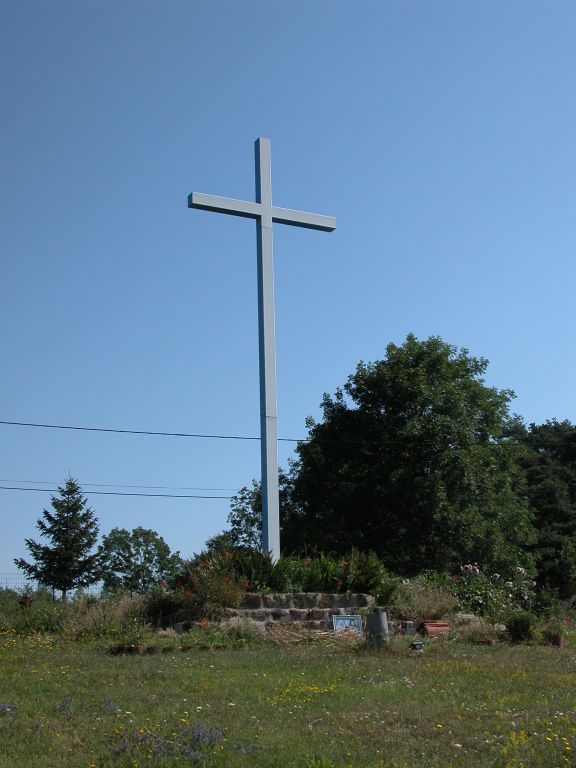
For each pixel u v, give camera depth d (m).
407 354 32.62
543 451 51.81
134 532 55.06
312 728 8.80
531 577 31.00
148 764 7.47
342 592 18.00
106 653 13.70
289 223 19.80
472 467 30.47
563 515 47.09
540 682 11.55
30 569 36.62
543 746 8.27
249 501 44.84
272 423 18.55
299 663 12.75
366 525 31.44
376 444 31.53
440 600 18.48
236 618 16.00
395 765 7.62
